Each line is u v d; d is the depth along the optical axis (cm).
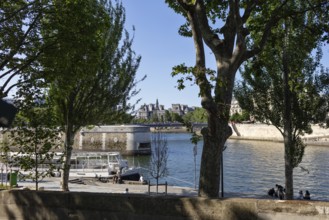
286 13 1178
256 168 7050
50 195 749
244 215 625
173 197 681
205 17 1063
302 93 2269
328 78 2233
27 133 1571
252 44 2111
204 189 1011
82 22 1803
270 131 15175
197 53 1050
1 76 1764
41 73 1845
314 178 5803
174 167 7506
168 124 15388
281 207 605
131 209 694
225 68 1012
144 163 8612
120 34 2945
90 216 718
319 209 582
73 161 5744
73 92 2734
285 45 2141
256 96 2369
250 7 1104
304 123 2270
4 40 1803
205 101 977
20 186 3462
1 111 546
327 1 1214
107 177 5012
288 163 2281
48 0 1784
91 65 1912
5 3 1758
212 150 1015
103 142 10412
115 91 2945
